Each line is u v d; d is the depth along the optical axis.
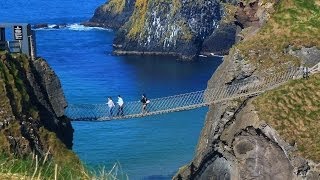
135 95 93.12
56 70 109.62
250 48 56.12
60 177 12.66
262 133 48.75
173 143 69.56
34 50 43.22
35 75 42.12
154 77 109.31
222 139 52.53
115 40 143.50
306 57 54.88
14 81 38.31
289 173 47.91
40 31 162.25
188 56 137.25
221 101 51.28
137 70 116.00
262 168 49.16
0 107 35.91
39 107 41.00
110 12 175.75
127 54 141.00
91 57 128.12
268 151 48.78
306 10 60.19
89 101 86.12
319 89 51.50
